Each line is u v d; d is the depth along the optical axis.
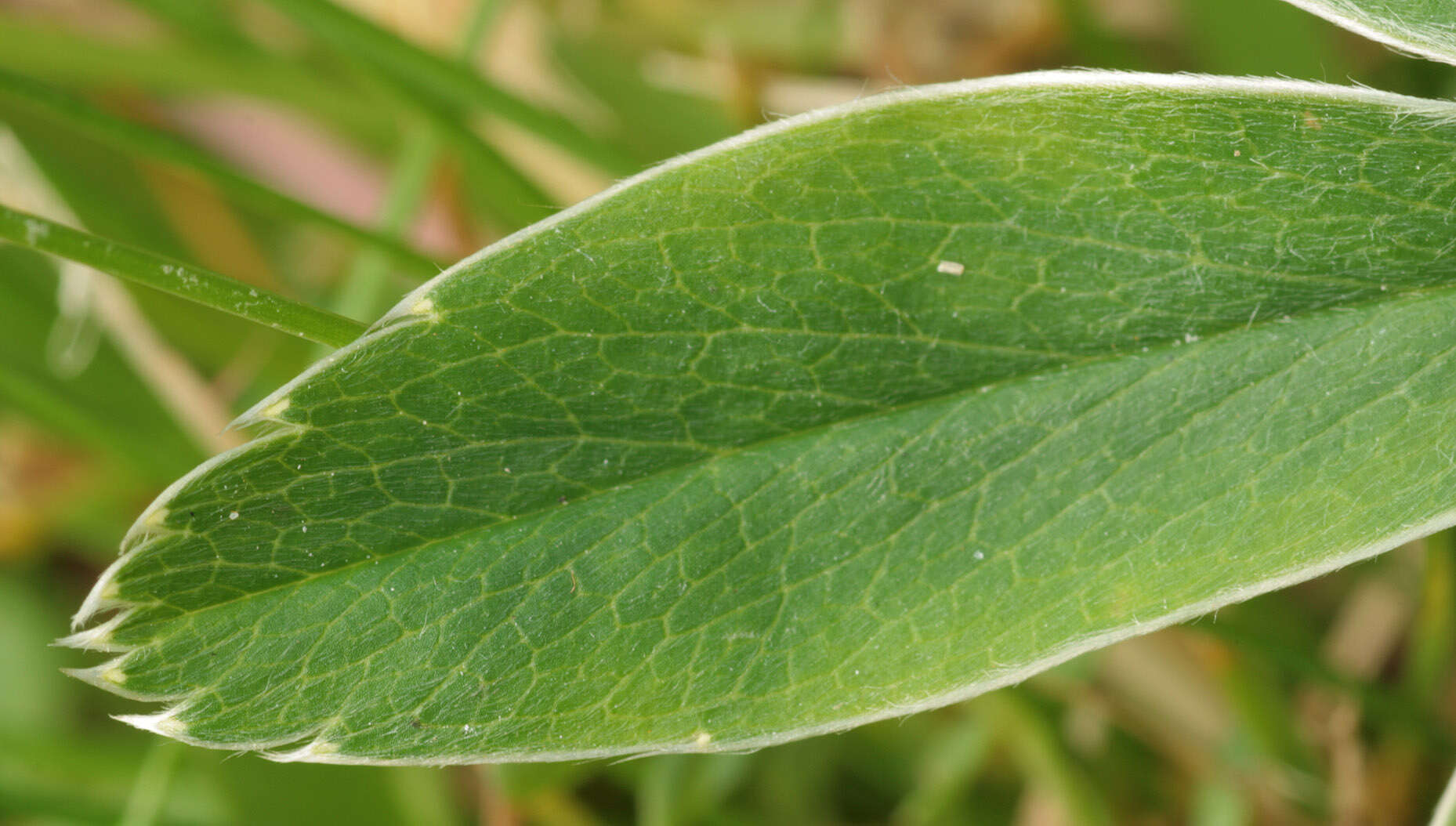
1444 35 0.08
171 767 0.12
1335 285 0.08
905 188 0.08
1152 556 0.08
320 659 0.08
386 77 0.13
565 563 0.08
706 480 0.08
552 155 0.15
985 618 0.08
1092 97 0.08
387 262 0.13
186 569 0.08
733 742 0.08
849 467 0.08
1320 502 0.08
